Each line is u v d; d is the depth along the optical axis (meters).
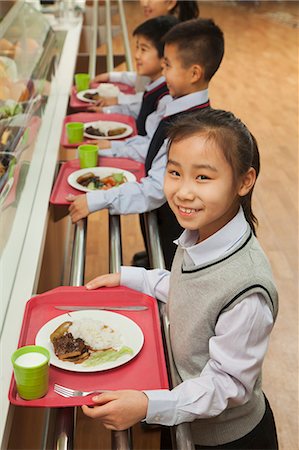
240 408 1.22
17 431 1.48
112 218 1.89
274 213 3.69
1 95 1.78
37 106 2.24
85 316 1.32
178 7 3.21
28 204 1.80
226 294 1.12
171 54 2.01
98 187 2.04
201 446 1.26
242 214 1.19
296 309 2.76
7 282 1.41
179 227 2.16
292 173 4.27
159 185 1.96
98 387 1.11
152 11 3.19
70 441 0.99
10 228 1.61
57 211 1.99
